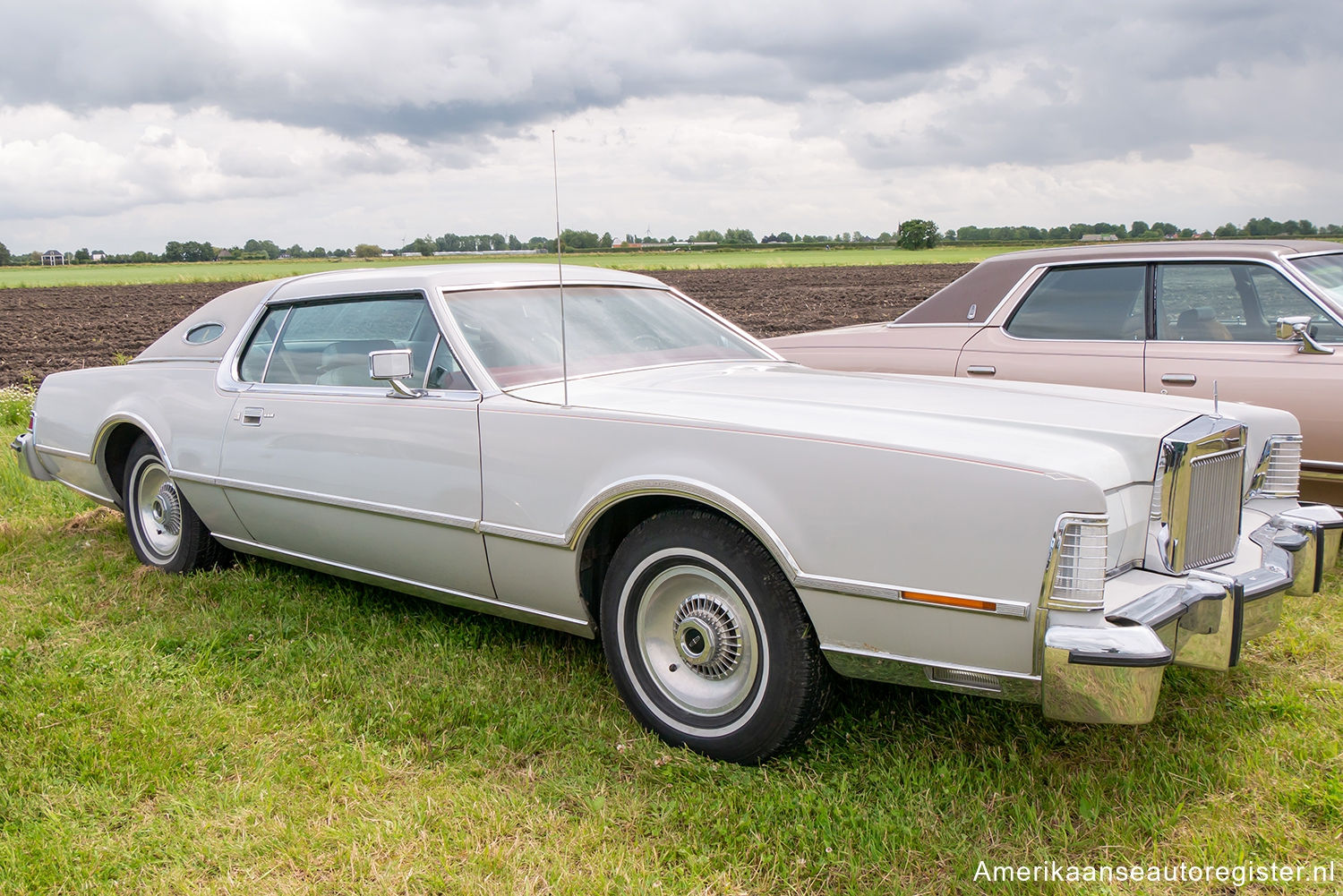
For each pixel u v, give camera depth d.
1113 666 2.18
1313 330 4.59
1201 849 2.31
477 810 2.54
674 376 3.51
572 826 2.49
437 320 3.47
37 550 5.14
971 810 2.49
